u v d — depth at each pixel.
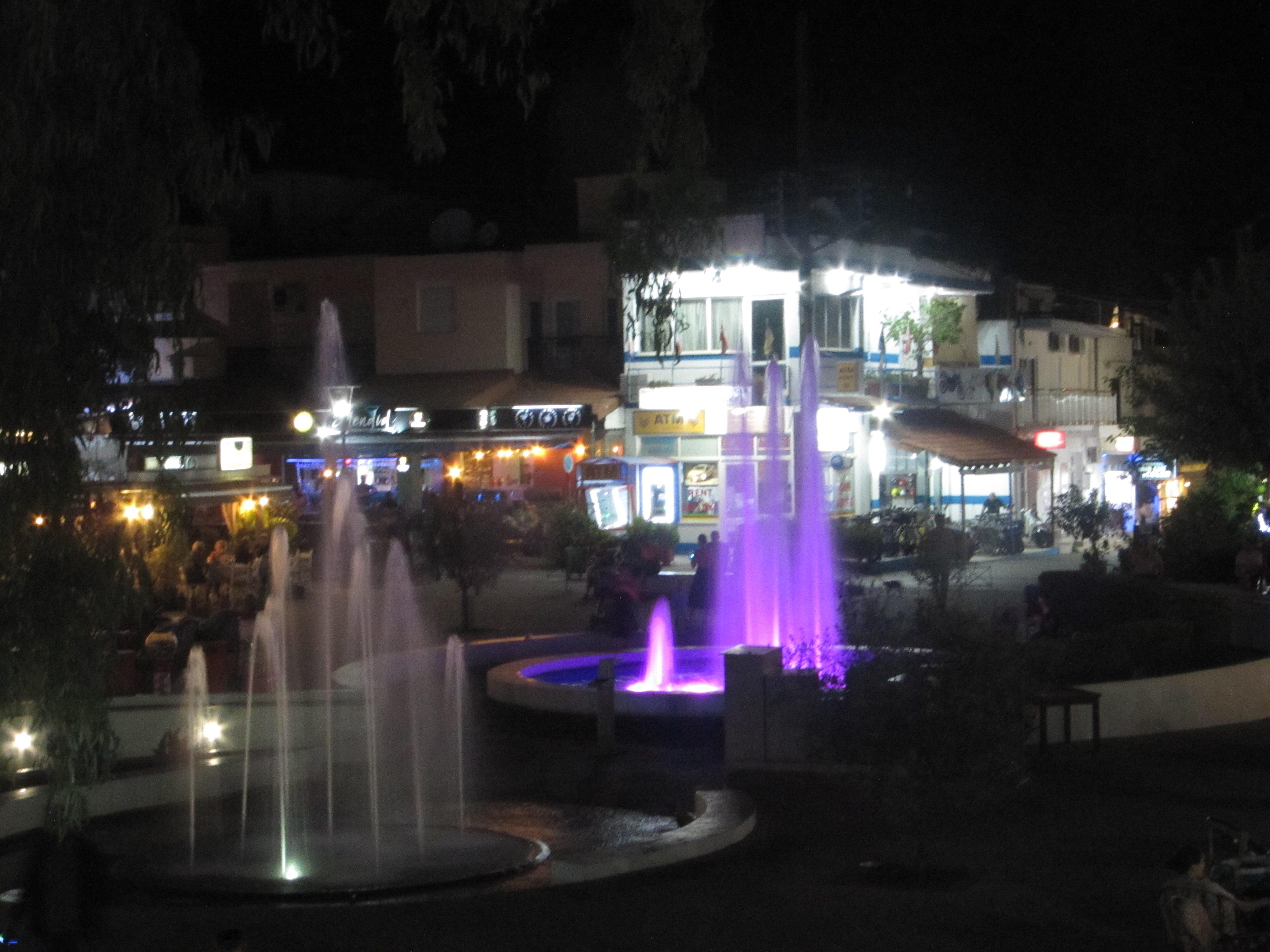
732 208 40.66
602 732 15.55
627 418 41.34
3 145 6.28
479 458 44.22
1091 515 37.00
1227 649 19.69
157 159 7.18
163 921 9.38
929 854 10.88
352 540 37.03
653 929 9.09
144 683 17.92
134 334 6.99
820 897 9.77
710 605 26.36
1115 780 13.25
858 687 10.27
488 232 45.66
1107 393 56.66
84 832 10.42
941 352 47.09
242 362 46.94
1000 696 10.23
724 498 40.41
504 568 26.77
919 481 45.03
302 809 12.96
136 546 7.21
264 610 27.31
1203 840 10.82
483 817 12.66
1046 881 10.12
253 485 30.64
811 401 30.89
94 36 6.79
